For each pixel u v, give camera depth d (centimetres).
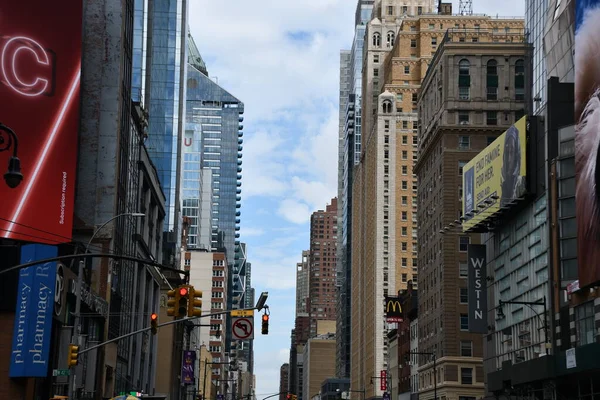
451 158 12688
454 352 12125
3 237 6881
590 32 7094
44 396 6438
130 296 9831
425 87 14425
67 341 6525
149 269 11350
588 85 7088
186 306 4088
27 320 5931
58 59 7531
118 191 8719
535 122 9006
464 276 12350
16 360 5903
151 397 5750
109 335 8362
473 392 11981
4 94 7225
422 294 14038
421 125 14762
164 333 13188
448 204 12556
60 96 7456
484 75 12862
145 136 10838
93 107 8650
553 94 8562
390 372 17350
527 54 10212
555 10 8938
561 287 8025
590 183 6950
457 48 12962
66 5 7650
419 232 14575
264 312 4966
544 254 8506
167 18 18750
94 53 8756
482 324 10319
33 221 7069
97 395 7844
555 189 8250
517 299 9288
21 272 6031
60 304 6331
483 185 10112
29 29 7450
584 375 7488
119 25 8825
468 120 12769
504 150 9475
